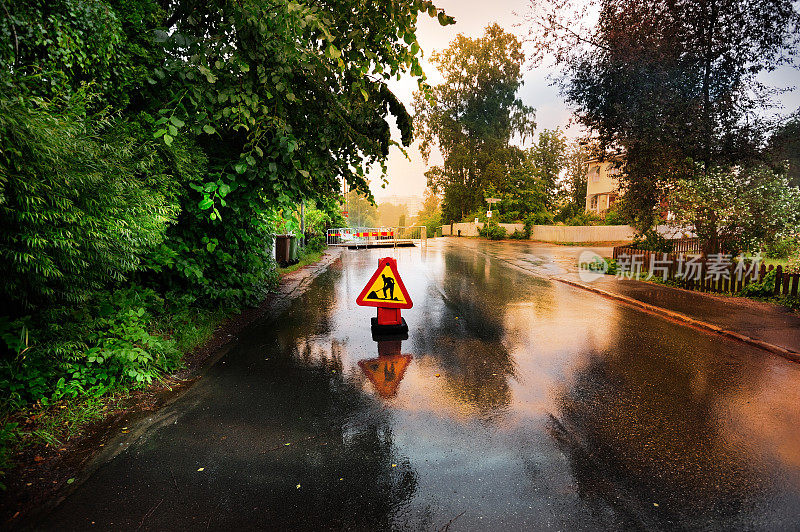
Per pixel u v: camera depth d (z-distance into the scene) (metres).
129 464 3.08
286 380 4.76
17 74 3.18
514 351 5.87
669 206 11.89
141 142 4.70
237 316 7.79
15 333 3.61
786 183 10.17
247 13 4.64
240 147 6.44
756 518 2.57
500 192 41.41
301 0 4.46
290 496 2.75
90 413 3.76
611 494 2.80
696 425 3.75
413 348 6.00
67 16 3.67
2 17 3.20
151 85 5.24
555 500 2.73
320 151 6.34
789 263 9.80
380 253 22.47
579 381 4.78
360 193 7.40
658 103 10.92
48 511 2.56
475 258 19.55
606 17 11.93
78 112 3.53
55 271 3.38
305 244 20.42
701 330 6.98
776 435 3.58
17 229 3.14
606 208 37.38
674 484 2.91
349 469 3.06
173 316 6.00
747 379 4.84
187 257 6.61
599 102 12.32
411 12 4.87
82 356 4.02
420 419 3.85
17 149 2.83
